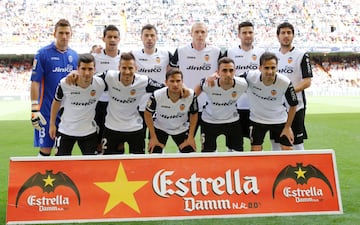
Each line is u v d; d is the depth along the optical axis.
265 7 34.59
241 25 5.80
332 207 3.97
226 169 3.98
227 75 4.86
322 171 4.03
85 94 4.75
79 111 4.83
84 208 3.83
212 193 3.93
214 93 5.09
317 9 34.47
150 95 5.45
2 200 4.84
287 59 5.70
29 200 3.81
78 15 32.69
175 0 34.44
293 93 5.03
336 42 32.09
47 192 3.83
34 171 3.86
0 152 8.16
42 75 5.45
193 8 34.19
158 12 33.66
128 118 5.06
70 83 4.64
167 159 3.97
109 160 3.93
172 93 4.89
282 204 3.95
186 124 5.38
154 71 5.82
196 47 5.75
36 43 29.67
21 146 8.88
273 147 5.82
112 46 5.68
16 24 31.47
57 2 33.09
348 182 5.55
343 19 33.81
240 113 5.79
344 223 3.92
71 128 4.86
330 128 11.39
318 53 32.59
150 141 5.12
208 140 5.43
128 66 4.69
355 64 33.25
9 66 31.28
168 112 5.08
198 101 5.72
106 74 4.85
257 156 4.02
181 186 3.93
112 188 3.88
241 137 5.44
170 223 3.98
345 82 32.31
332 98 25.67
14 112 17.42
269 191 3.97
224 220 4.02
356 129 11.13
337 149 8.18
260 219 4.02
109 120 5.05
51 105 5.44
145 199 3.88
